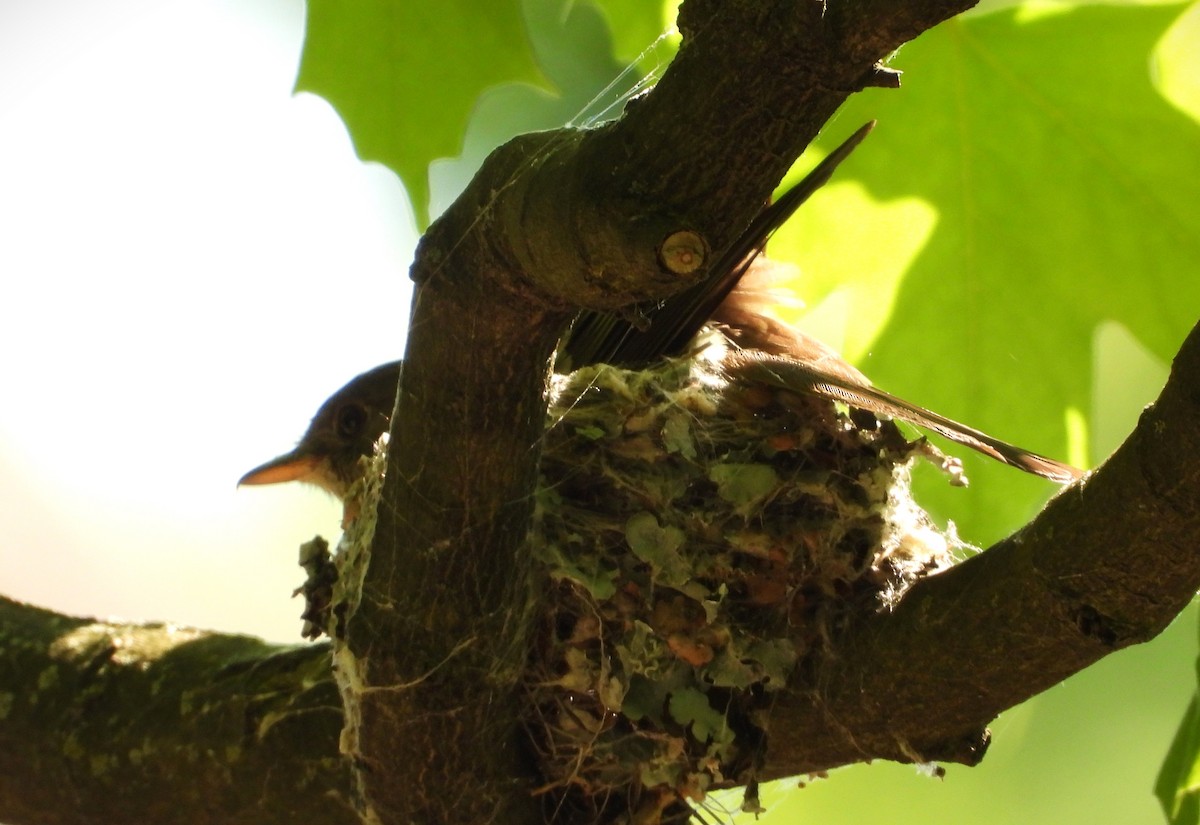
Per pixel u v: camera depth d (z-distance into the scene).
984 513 7.84
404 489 4.84
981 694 5.03
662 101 3.75
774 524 5.84
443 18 7.52
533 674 5.65
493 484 4.79
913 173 7.58
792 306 7.59
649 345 6.85
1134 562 4.49
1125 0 7.21
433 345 4.52
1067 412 7.70
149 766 6.45
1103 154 7.39
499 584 5.04
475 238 4.24
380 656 5.11
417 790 5.42
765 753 5.62
